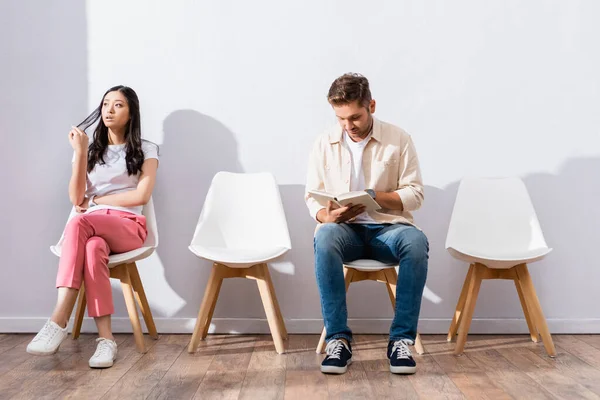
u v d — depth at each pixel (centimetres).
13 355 226
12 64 270
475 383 190
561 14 269
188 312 270
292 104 271
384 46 270
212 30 271
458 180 270
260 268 231
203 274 270
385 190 230
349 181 228
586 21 269
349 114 212
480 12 269
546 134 269
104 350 210
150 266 270
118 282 269
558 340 255
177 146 271
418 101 270
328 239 207
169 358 221
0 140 270
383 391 181
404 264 205
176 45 271
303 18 270
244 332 268
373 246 220
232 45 271
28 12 270
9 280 269
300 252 271
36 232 270
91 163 252
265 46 271
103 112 251
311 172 235
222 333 268
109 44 270
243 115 271
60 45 270
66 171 270
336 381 192
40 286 269
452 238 243
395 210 230
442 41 270
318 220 227
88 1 270
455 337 261
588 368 209
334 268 205
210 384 188
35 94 270
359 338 258
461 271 269
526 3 269
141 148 254
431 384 188
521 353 231
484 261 226
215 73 271
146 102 271
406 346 203
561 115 269
